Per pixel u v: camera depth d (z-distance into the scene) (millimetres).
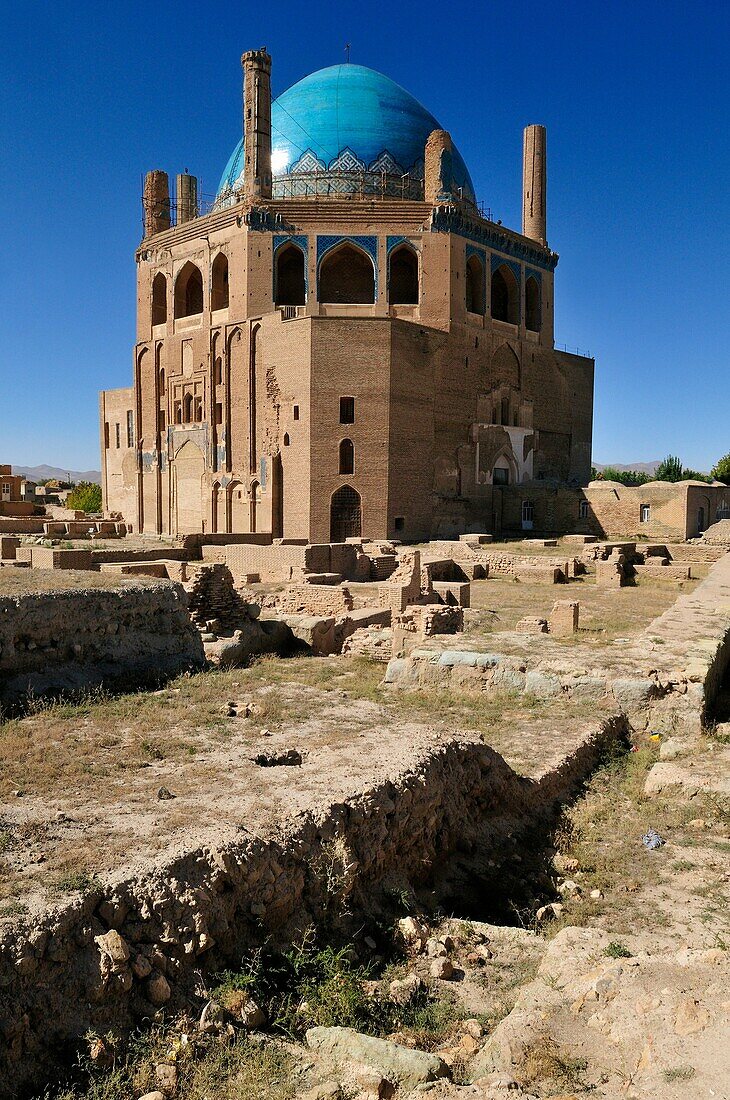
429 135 46969
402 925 5688
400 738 8000
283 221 44938
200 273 51062
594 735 9883
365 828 6062
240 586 24484
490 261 49281
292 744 7902
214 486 47781
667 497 43094
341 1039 4309
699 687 10672
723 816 7922
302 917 5352
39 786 6492
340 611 18438
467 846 7191
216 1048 4254
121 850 5086
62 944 4242
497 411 50188
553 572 30656
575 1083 3797
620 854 7312
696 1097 3453
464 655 12070
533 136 54500
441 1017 4855
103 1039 4070
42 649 10523
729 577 24188
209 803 6012
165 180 53969
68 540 36250
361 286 48625
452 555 35906
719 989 4312
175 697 10102
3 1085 3760
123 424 55375
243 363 45375
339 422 41969
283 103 50781
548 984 4785
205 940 4676
